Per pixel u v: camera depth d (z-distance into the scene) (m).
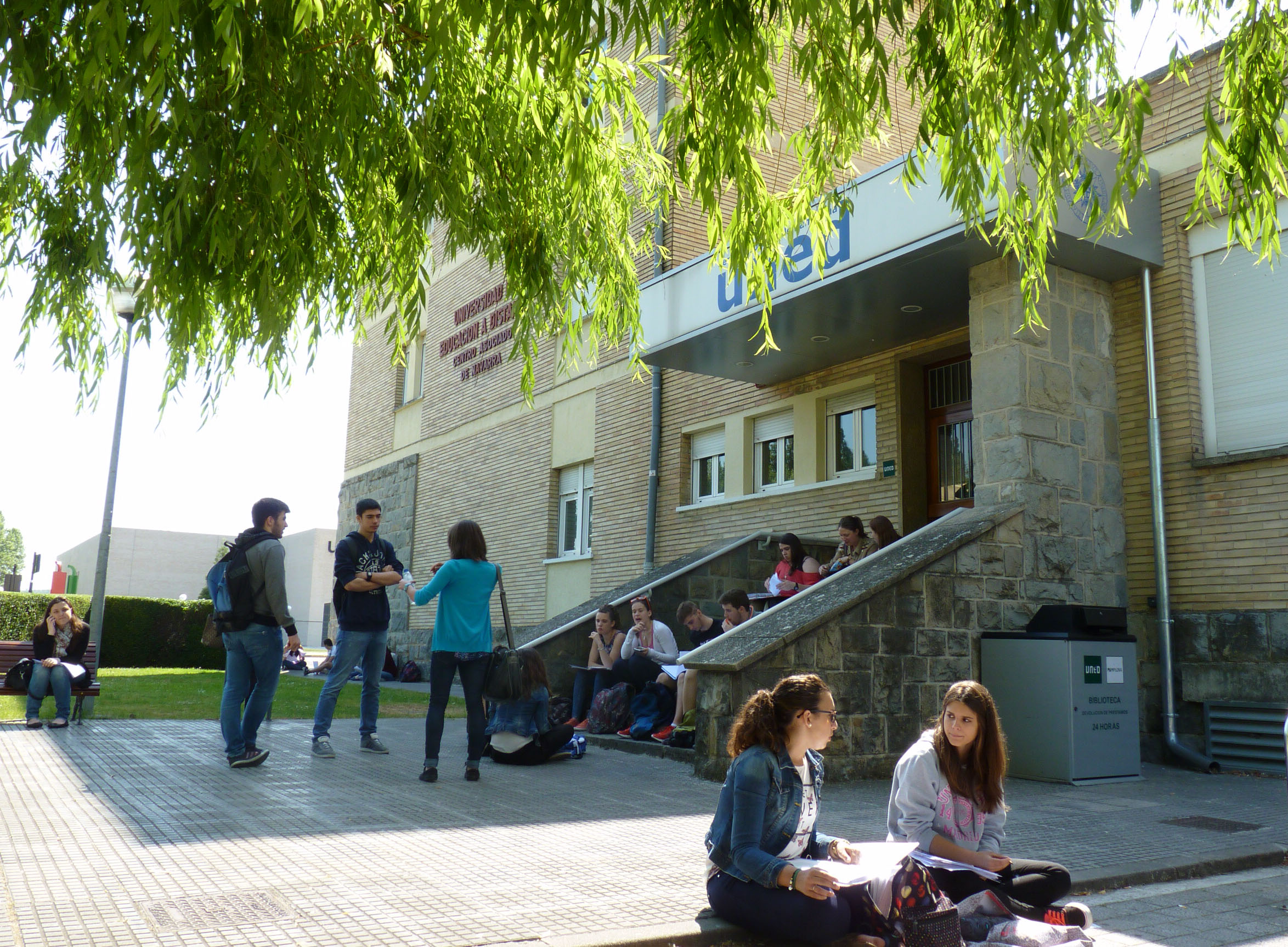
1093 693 8.20
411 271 5.89
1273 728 8.54
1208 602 9.23
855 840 5.38
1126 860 5.04
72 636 9.27
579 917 3.73
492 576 7.30
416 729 9.94
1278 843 5.55
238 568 6.96
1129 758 8.34
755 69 4.43
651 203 7.07
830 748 7.83
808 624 7.79
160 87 3.83
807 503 13.35
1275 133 5.27
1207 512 9.30
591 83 6.14
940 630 8.58
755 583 13.21
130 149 4.28
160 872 4.16
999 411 9.46
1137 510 9.82
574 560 17.47
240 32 4.22
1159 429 9.69
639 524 16.12
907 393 12.33
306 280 5.51
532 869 4.47
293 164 4.71
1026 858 5.06
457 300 22.84
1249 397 9.23
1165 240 9.88
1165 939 3.88
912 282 10.17
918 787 3.90
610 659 10.57
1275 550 8.79
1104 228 5.32
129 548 64.75
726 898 3.61
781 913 3.44
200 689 13.88
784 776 3.64
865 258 9.77
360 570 7.98
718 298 11.62
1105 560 9.70
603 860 4.70
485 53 4.67
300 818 5.38
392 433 25.52
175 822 5.14
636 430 16.50
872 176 9.76
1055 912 3.61
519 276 6.41
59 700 8.92
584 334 9.51
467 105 5.84
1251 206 5.46
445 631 7.04
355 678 20.19
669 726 9.12
